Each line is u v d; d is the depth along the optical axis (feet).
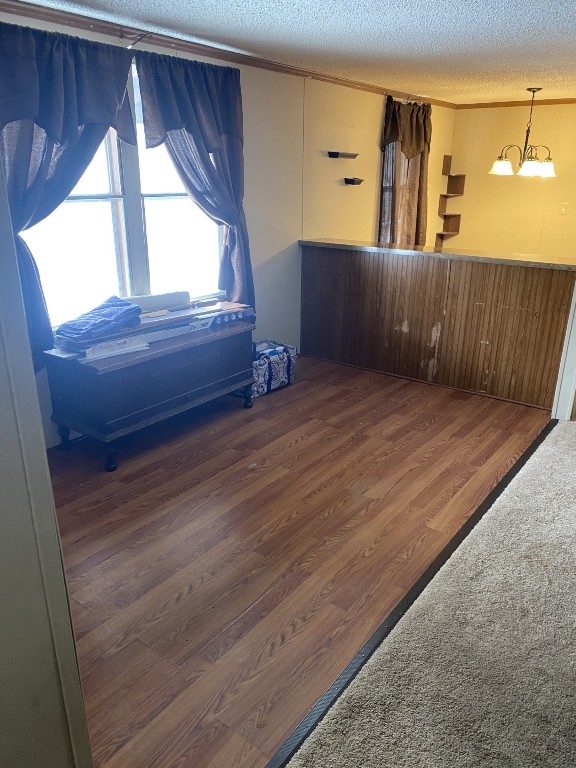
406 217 20.08
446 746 5.19
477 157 22.07
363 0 8.59
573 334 11.79
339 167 16.66
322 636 6.51
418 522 8.66
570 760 5.07
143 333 10.65
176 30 10.52
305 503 9.16
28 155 8.98
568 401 12.20
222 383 12.12
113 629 6.60
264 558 7.85
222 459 10.57
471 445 11.19
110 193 11.15
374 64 13.75
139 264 11.93
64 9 9.16
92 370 9.45
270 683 5.91
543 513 8.84
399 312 14.73
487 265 13.09
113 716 5.53
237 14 9.43
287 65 13.88
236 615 6.82
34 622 3.36
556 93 18.58
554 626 6.61
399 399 13.58
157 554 7.92
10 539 3.11
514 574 7.48
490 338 13.47
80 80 9.41
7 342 2.83
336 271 15.57
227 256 13.62
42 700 3.56
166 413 10.95
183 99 11.27
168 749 5.21
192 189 12.17
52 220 10.34
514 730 5.34
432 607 6.92
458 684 5.83
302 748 5.19
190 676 5.99
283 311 16.01
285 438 11.45
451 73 14.90
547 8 8.98
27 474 3.09
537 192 21.21
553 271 12.26
